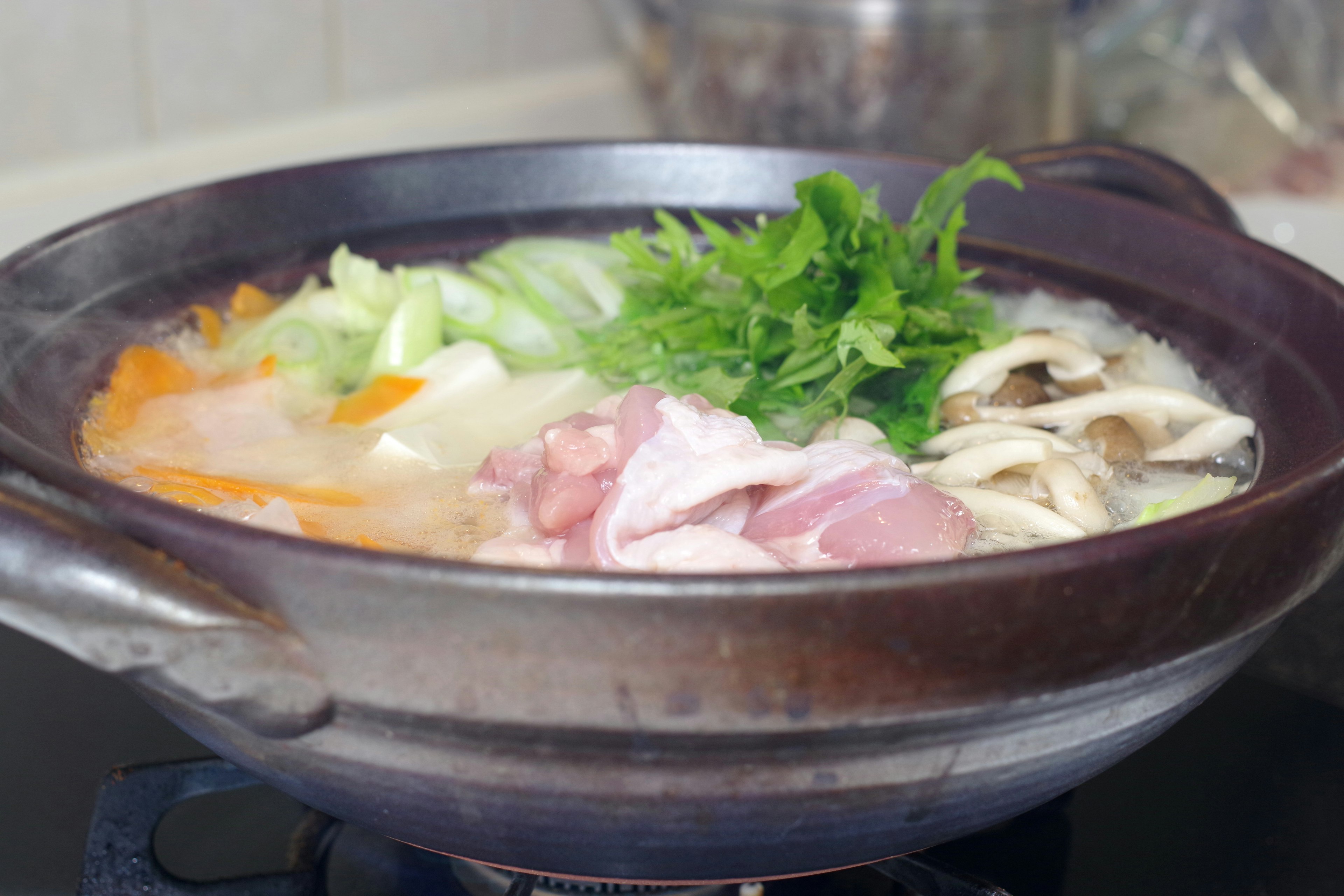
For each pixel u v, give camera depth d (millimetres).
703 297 565
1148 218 568
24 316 493
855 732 388
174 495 475
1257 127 1039
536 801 400
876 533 446
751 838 407
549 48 990
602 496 453
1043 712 397
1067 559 379
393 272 601
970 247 605
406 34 894
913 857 466
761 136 770
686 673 377
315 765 410
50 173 760
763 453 449
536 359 568
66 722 538
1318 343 504
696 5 764
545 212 623
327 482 494
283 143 839
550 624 375
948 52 733
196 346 549
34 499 391
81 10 749
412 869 492
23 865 487
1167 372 545
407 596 376
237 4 802
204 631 383
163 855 495
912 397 536
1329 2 1051
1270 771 530
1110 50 924
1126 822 511
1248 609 403
